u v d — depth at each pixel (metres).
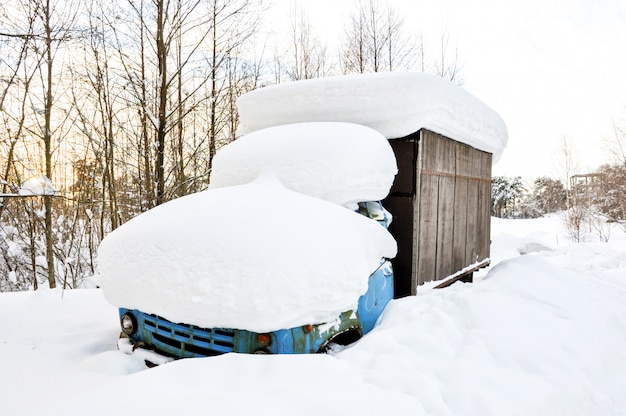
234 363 2.45
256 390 2.19
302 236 2.93
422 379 2.45
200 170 10.94
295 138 4.11
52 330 4.30
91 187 12.43
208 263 2.75
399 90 4.51
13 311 4.93
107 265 3.25
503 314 3.61
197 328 2.88
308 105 5.04
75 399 2.18
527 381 2.76
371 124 4.71
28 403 2.60
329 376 2.34
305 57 16.05
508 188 49.44
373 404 2.10
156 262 2.93
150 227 3.21
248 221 3.00
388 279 3.96
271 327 2.59
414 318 3.48
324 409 2.02
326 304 2.82
